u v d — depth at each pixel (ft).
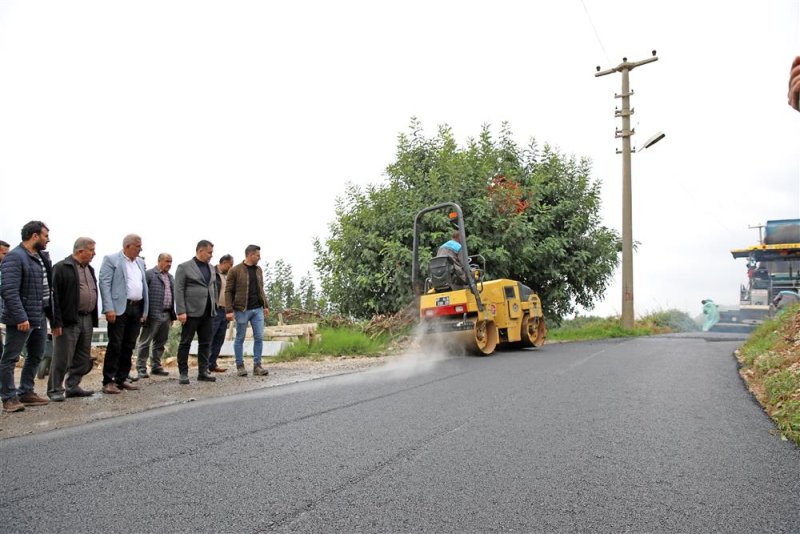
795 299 65.67
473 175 60.03
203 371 29.78
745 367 28.68
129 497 11.53
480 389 23.25
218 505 11.00
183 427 17.51
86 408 22.13
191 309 29.09
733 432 15.98
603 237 67.92
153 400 23.70
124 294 26.78
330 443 15.16
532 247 58.90
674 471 12.69
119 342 26.76
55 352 24.49
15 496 11.75
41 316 23.35
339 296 62.03
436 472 12.68
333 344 43.83
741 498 11.14
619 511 10.53
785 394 19.06
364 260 60.64
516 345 45.39
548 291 64.95
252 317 32.27
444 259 39.17
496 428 16.53
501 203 57.98
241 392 24.82
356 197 63.46
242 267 32.01
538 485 11.84
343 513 10.51
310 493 11.52
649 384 23.89
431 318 39.01
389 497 11.25
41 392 31.73
